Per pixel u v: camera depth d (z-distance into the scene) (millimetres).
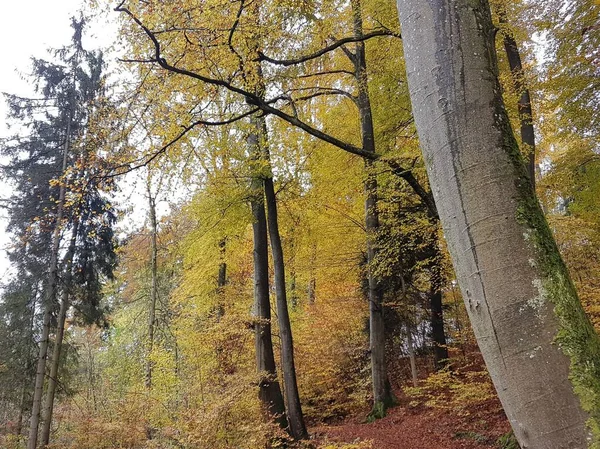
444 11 1399
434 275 10484
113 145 4961
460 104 1314
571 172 8773
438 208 1372
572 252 8523
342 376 12742
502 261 1185
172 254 13914
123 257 15352
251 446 6172
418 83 1442
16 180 12508
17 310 12539
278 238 8930
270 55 5527
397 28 6094
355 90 10320
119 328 16391
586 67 7746
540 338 1109
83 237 12805
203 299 12641
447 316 12992
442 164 1339
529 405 1090
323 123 9352
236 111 5934
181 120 4789
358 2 7016
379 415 9680
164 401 7906
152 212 12758
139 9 4207
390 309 12102
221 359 8680
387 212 9359
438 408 8953
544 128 8188
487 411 7797
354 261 12250
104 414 10070
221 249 10750
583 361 1069
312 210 10086
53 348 13039
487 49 1379
